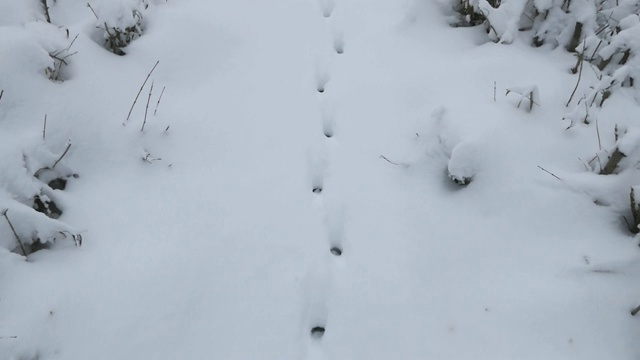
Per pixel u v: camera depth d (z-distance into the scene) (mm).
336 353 1714
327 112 2523
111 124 2211
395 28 2883
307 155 2318
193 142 2283
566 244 1882
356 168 2256
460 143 2049
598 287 1772
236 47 2775
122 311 1705
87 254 1834
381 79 2611
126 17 2469
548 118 2227
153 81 2467
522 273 1839
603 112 2248
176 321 1725
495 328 1728
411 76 2576
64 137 2092
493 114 2217
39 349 1586
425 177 2184
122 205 2010
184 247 1908
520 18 2695
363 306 1817
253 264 1910
